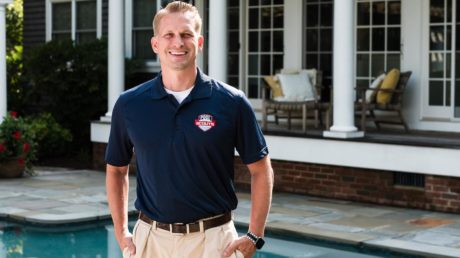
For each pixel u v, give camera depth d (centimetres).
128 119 284
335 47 841
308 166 885
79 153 1266
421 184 803
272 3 1098
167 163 277
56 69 1226
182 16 276
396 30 977
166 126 277
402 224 703
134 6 1264
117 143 295
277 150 900
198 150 276
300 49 1070
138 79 1256
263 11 1108
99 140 1109
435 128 944
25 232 702
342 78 840
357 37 1012
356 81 1016
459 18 917
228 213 291
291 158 887
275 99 959
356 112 956
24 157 1038
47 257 609
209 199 283
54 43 1232
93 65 1222
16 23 1709
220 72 949
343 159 838
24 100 1321
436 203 782
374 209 791
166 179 279
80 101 1251
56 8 1380
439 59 938
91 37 1333
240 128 283
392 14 979
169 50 275
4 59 1105
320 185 876
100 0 1307
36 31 1412
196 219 283
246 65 1128
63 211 760
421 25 950
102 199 848
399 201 811
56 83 1221
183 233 284
